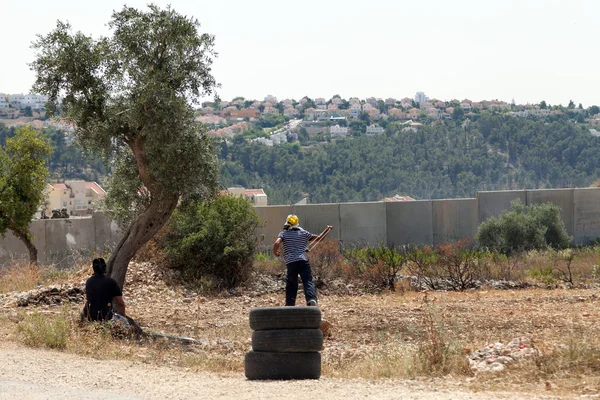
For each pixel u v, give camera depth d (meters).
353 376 19.36
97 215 67.31
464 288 44.56
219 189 33.50
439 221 72.94
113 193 34.91
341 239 70.56
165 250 45.72
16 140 60.50
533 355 19.36
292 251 29.22
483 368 18.89
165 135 29.78
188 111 30.88
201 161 31.16
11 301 35.59
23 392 16.08
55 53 30.25
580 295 38.12
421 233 72.38
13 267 54.25
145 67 29.80
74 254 64.06
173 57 30.20
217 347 24.83
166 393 16.11
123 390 16.48
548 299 36.66
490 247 66.19
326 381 17.95
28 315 28.98
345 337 26.92
